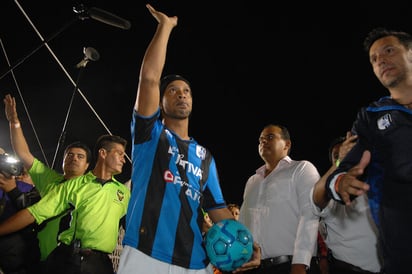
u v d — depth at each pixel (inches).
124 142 176.7
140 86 113.5
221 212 129.1
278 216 155.9
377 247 141.0
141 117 113.6
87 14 172.4
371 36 108.5
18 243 157.0
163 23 118.8
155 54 114.1
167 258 108.2
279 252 152.7
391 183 94.7
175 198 113.7
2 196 170.1
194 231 115.1
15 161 165.2
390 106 98.8
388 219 94.3
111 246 156.3
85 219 151.9
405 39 101.2
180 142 121.7
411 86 98.5
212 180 128.3
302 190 149.9
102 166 169.6
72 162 183.9
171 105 124.4
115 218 160.6
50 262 150.3
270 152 173.9
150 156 115.9
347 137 112.1
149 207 111.1
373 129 100.1
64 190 157.2
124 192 169.2
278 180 161.0
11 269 154.8
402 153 93.6
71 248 149.3
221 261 109.9
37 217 150.2
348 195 91.3
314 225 143.9
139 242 107.8
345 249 147.9
